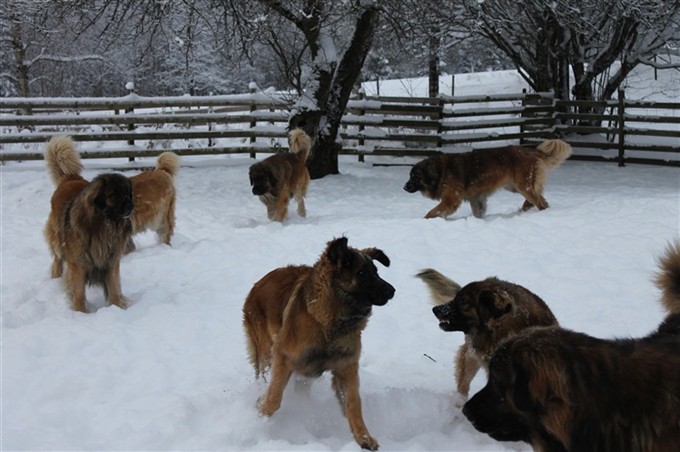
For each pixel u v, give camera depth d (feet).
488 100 41.09
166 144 40.29
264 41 34.01
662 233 20.77
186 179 33.99
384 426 11.93
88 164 36.06
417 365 14.38
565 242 20.75
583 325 15.55
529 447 10.73
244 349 15.05
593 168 38.58
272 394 11.55
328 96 34.83
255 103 37.29
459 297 11.80
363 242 21.62
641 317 15.75
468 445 10.92
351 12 32.14
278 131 37.29
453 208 25.20
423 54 48.24
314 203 29.71
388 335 15.62
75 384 13.26
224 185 32.81
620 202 25.27
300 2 33.24
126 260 21.07
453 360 14.46
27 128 40.42
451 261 19.66
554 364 7.35
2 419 11.62
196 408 12.05
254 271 19.51
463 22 40.63
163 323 16.30
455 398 12.64
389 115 45.06
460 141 39.75
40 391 12.96
